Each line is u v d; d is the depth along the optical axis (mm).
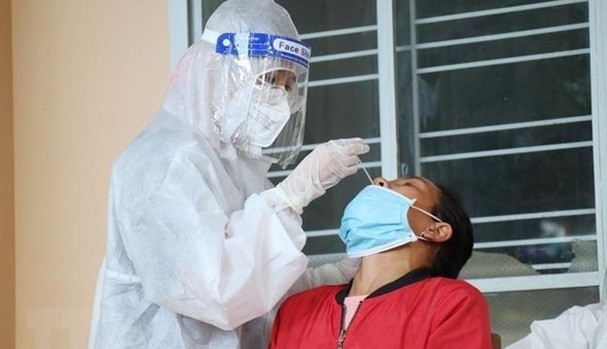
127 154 2342
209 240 2168
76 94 3711
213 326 2330
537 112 3402
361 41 3541
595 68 3314
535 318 3293
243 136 2422
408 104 3506
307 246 3520
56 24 3744
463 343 2051
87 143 3689
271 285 2197
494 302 3336
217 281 2137
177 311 2223
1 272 3695
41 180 3727
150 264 2215
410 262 2215
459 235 2248
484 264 3377
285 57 2400
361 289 2217
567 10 3395
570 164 3359
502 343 3285
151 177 2246
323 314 2203
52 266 3701
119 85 3664
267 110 2396
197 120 2396
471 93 3463
